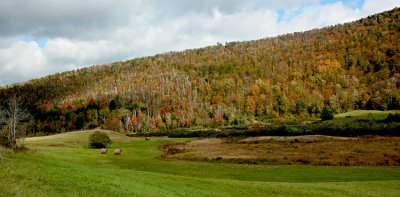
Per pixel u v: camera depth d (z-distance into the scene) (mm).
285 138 95125
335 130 100812
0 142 50938
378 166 53656
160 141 106875
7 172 23188
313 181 42969
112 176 29828
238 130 122125
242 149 78938
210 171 52281
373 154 63000
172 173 50531
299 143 84000
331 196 30891
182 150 82812
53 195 19875
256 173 49781
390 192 33281
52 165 32812
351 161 57375
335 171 50031
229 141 97562
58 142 96438
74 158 63094
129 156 73500
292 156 64812
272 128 113438
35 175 23688
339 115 145750
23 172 23891
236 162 62000
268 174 48750
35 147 70375
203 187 31750
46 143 91312
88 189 22953
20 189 19562
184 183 32688
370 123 102000
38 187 21016
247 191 31641
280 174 48531
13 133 52906
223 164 60219
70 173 26859
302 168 53656
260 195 30391
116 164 60438
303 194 31375
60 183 23000
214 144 93062
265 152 71875
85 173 28469
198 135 122438
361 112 147625
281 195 30719
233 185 33906
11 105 59750
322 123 113438
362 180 43000
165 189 28344
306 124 116500
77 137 114188
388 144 74875
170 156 72812
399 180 41188
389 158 58438
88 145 91438
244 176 47375
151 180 32094
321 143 81562
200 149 83312
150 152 80938
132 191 24609
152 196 24375
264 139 95875
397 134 90062
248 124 158000
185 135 124625
